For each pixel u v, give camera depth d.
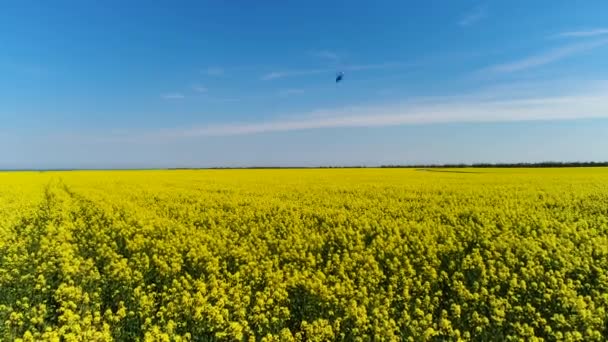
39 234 13.37
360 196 21.27
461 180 31.55
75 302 7.78
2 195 22.42
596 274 9.10
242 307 7.39
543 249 10.98
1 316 7.20
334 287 7.93
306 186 27.06
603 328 6.65
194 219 14.98
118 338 6.72
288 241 11.59
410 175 39.97
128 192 23.59
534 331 6.94
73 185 28.67
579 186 24.91
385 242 11.27
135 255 10.56
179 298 7.78
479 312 7.54
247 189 25.22
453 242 11.77
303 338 6.85
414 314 7.38
